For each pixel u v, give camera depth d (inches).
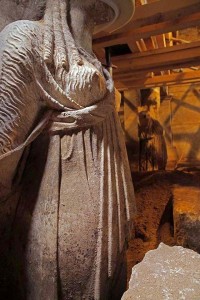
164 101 206.1
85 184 48.6
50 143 50.1
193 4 83.9
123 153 55.3
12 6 56.2
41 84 47.8
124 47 120.2
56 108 49.1
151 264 41.8
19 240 50.1
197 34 180.5
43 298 46.7
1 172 46.3
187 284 38.2
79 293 47.7
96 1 57.5
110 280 50.4
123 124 184.9
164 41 124.6
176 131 210.7
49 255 46.8
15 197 51.7
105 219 48.9
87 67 49.5
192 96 212.4
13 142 45.4
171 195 116.6
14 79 44.8
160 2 86.8
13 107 44.9
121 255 52.2
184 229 94.2
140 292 37.3
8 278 51.3
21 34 46.4
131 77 135.7
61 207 48.0
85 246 47.5
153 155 175.2
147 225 110.7
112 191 50.5
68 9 55.5
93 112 49.1
